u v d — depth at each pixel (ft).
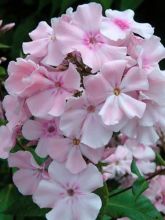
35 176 0.55
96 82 0.48
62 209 0.51
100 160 0.53
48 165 0.55
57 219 0.51
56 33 0.50
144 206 0.62
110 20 0.53
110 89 0.49
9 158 0.55
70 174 0.51
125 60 0.49
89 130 0.49
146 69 0.51
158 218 0.62
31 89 0.50
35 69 0.50
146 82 0.49
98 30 0.51
